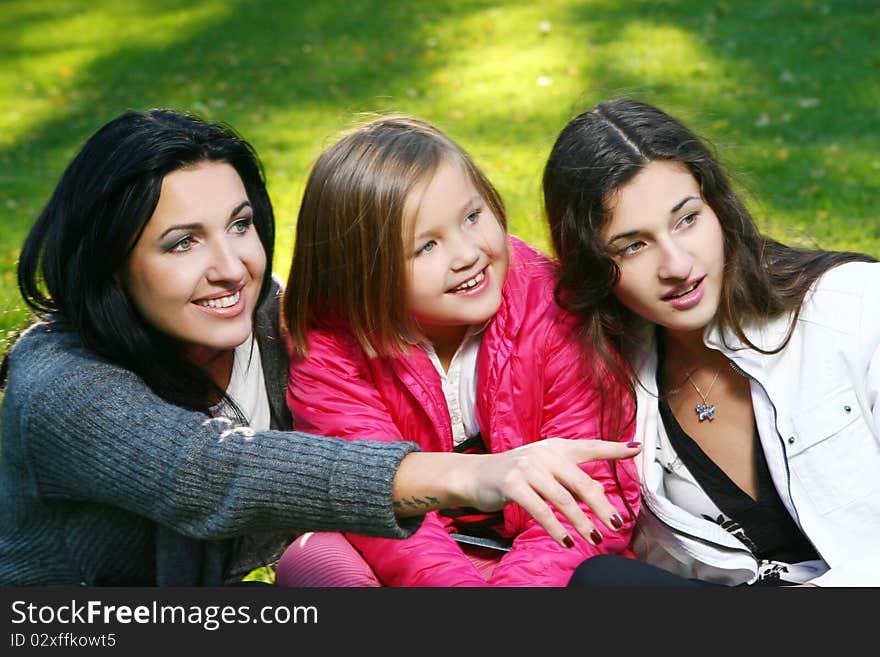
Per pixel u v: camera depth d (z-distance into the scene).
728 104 8.29
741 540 3.00
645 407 3.01
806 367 2.86
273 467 2.35
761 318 2.89
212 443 2.43
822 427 2.82
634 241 2.78
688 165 2.78
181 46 11.76
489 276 2.86
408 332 2.92
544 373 2.97
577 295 2.91
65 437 2.54
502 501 2.12
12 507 2.79
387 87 9.73
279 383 3.08
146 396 2.58
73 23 13.17
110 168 2.52
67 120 9.88
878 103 8.09
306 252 2.96
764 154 7.12
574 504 2.07
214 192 2.58
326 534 2.92
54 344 2.68
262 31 11.97
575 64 9.67
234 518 2.39
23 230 6.89
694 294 2.78
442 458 2.27
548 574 2.78
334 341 3.01
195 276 2.56
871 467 2.81
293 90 9.97
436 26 11.43
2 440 2.75
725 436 3.00
